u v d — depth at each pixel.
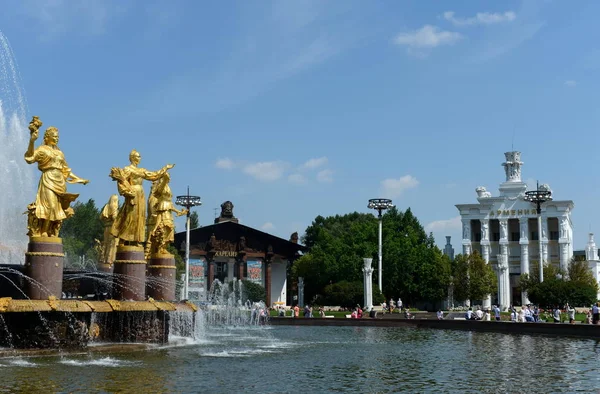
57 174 22.08
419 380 18.98
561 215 116.88
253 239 99.81
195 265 96.75
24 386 15.51
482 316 53.50
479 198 122.75
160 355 22.67
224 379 18.02
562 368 22.16
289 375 19.48
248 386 17.06
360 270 93.38
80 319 21.84
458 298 96.31
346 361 23.75
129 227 25.41
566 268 105.50
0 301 19.72
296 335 39.53
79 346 21.64
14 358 19.81
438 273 95.12
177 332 29.12
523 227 118.94
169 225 30.81
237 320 53.22
